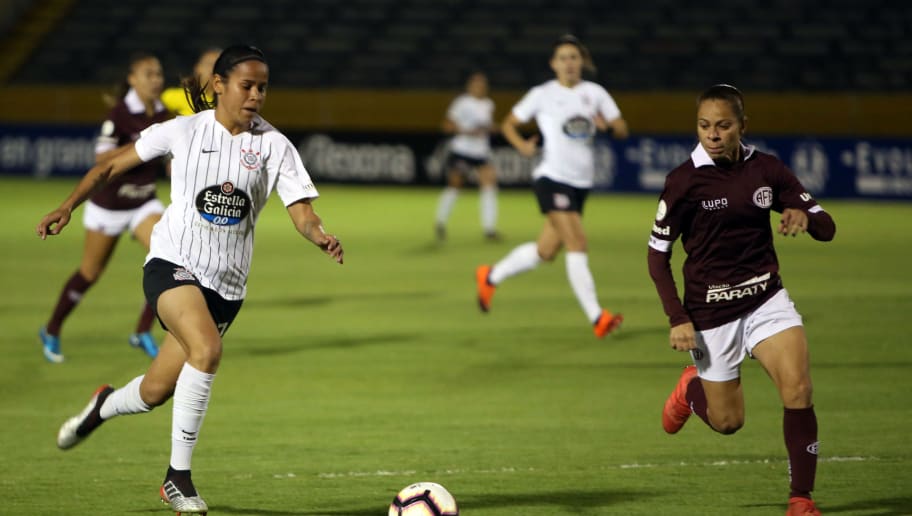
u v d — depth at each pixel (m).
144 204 32.09
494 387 29.16
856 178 81.44
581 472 21.39
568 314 40.59
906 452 22.66
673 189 18.16
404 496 16.69
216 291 18.72
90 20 113.31
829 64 99.06
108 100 32.22
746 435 24.28
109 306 41.97
